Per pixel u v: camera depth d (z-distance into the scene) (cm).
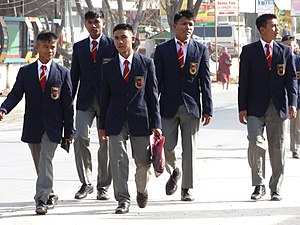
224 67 3594
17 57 3197
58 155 1441
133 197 991
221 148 1514
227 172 1189
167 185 976
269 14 945
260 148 945
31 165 1327
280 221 830
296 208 902
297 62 1344
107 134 880
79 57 975
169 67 948
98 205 941
